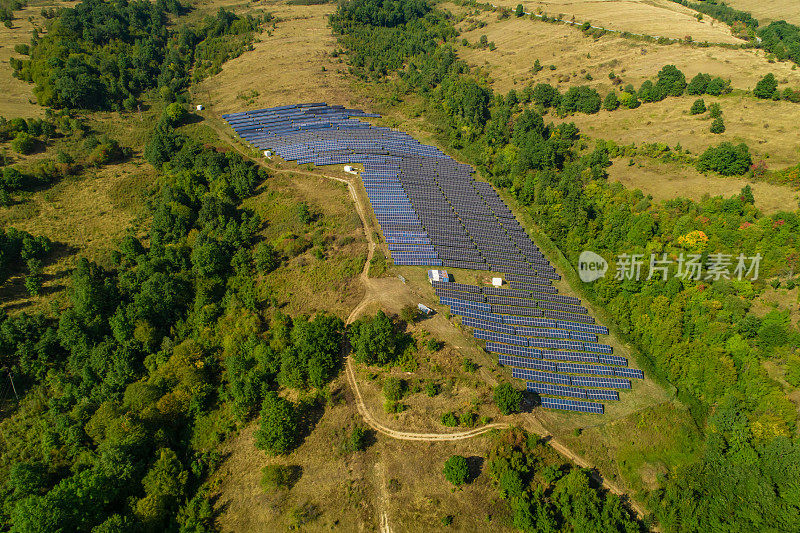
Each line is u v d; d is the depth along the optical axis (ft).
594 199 442.91
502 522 230.27
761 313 319.27
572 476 240.94
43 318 310.45
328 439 257.34
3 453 260.01
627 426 277.03
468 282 364.17
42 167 441.27
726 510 245.65
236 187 443.73
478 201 465.88
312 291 344.28
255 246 387.96
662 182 458.09
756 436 265.95
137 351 307.58
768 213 390.83
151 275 347.97
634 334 339.57
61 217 409.08
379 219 415.03
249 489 242.99
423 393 275.59
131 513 228.63
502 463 239.09
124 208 430.20
